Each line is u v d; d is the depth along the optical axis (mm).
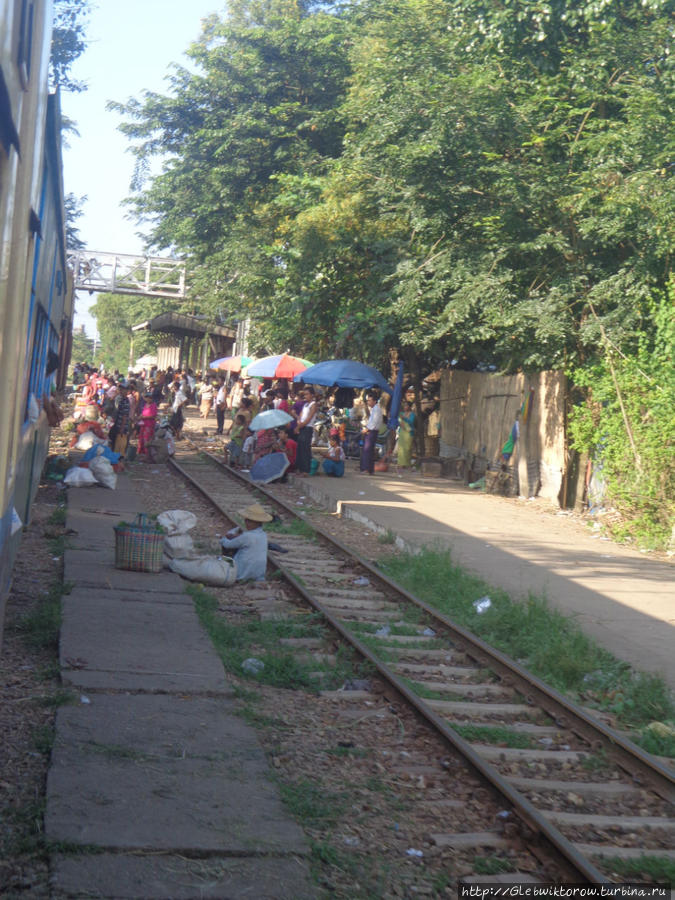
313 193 25750
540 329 16828
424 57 18359
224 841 4344
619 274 16453
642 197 15234
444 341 24156
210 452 25938
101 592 9094
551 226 17906
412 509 16891
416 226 18844
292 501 17844
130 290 51469
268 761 5496
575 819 5152
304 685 7270
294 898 3951
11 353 5543
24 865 4031
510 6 16328
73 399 41062
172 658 7211
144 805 4629
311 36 33438
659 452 14750
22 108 5105
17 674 6594
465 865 4531
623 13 17344
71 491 16203
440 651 8508
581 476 18031
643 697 7227
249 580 10703
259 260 30000
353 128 25203
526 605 9805
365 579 11125
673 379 14719
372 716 6668
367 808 5039
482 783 5496
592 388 16625
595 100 17250
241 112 33406
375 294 22969
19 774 4945
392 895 4148
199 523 14383
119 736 5523
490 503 18844
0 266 4656
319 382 22297
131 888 3869
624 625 9508
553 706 7117
